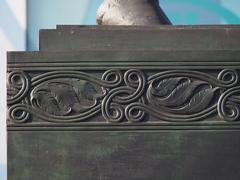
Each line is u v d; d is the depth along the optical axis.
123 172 2.28
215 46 2.36
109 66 2.30
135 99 2.29
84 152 2.28
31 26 5.87
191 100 2.29
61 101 2.30
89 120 2.29
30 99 2.30
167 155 2.28
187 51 2.30
